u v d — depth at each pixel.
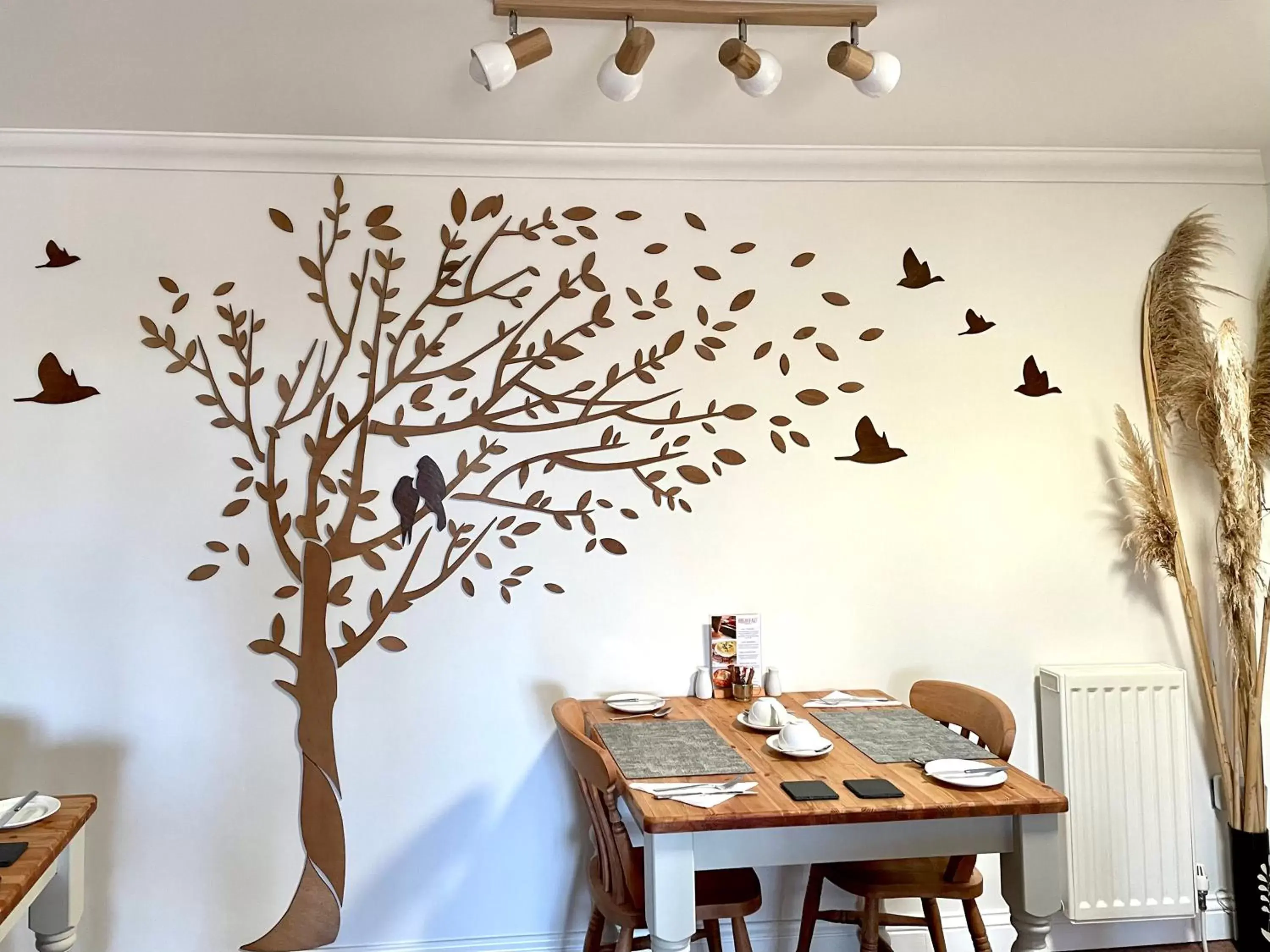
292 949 2.76
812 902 2.56
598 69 2.40
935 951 2.56
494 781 2.85
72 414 2.75
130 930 2.72
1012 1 2.10
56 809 2.04
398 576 2.84
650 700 2.77
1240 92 2.60
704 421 2.95
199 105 2.58
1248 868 2.86
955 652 3.00
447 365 2.88
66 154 2.75
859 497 2.98
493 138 2.85
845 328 3.00
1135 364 3.08
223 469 2.80
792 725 2.27
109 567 2.75
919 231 3.03
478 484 2.88
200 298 2.80
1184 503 3.06
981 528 3.02
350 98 2.56
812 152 2.96
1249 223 3.11
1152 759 2.85
